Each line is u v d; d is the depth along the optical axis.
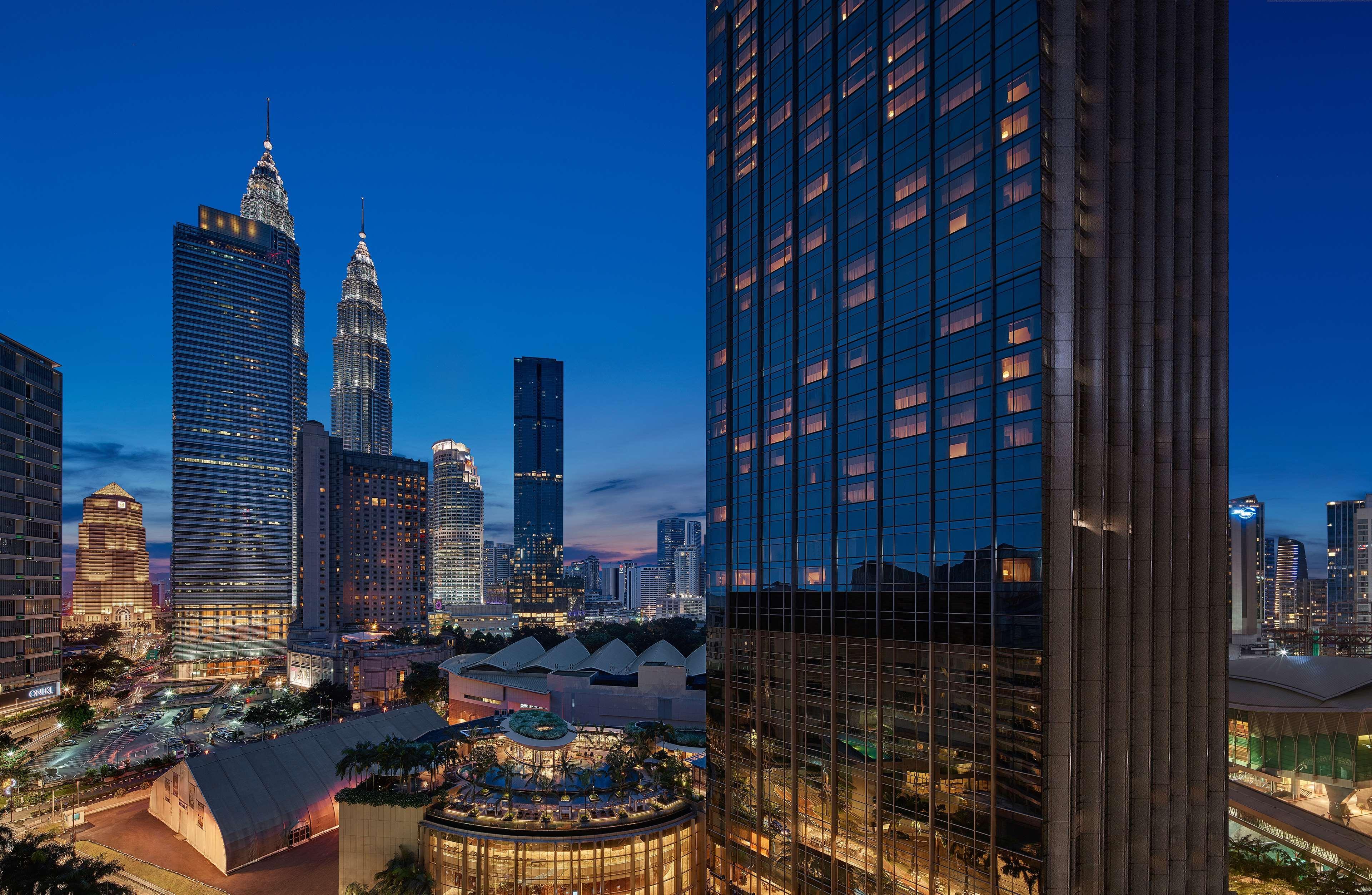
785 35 73.50
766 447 72.75
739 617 74.06
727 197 81.06
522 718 85.69
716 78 84.00
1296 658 108.50
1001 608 48.84
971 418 52.06
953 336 54.00
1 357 151.00
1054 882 45.75
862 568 60.16
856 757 59.44
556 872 67.25
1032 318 48.28
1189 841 52.62
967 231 53.38
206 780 85.44
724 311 80.69
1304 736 97.12
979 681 49.97
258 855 82.62
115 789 112.81
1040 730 45.94
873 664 58.22
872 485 60.03
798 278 70.12
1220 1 57.72
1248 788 91.50
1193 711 53.19
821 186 67.69
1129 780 49.91
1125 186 51.94
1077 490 48.94
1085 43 51.53
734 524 76.38
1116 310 51.72
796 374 69.50
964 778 50.62
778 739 67.88
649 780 82.31
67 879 57.16
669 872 72.00
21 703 152.88
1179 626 52.66
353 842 70.44
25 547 156.25
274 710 171.50
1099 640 48.72
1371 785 92.25
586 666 169.25
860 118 63.72
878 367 60.28
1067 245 48.69
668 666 143.75
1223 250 56.75
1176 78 55.31
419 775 76.94
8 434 152.38
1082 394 49.81
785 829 66.50
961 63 54.56
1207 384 55.16
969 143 53.62
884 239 60.62
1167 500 52.72
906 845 54.50
